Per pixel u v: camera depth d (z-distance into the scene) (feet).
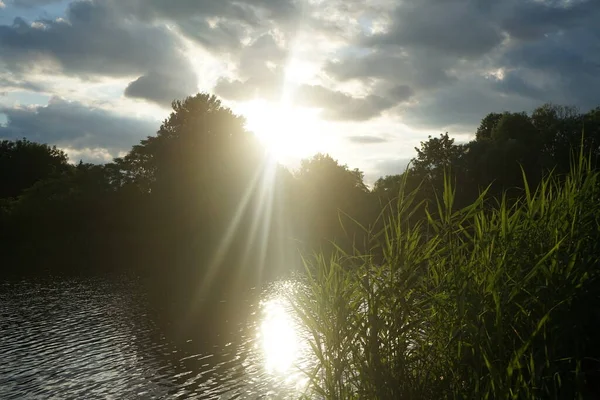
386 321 12.60
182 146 252.62
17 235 260.62
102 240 244.83
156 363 71.72
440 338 12.25
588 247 11.62
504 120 223.30
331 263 13.53
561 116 256.73
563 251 11.89
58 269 171.32
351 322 12.66
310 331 13.60
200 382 63.87
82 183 290.15
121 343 81.82
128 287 133.69
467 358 11.30
